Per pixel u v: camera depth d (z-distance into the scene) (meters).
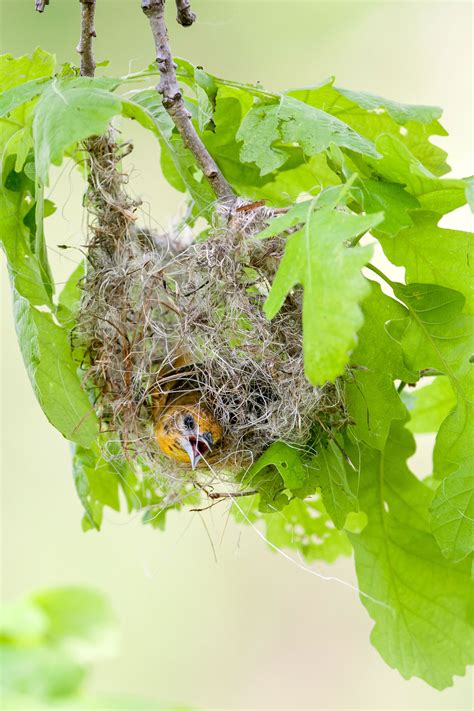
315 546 0.94
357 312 0.79
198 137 0.89
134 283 0.90
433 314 0.87
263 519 0.94
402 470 0.91
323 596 1.23
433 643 0.90
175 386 0.91
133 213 0.90
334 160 0.85
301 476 0.87
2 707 0.72
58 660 0.74
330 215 0.81
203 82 0.88
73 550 1.24
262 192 0.93
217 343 0.89
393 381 0.87
